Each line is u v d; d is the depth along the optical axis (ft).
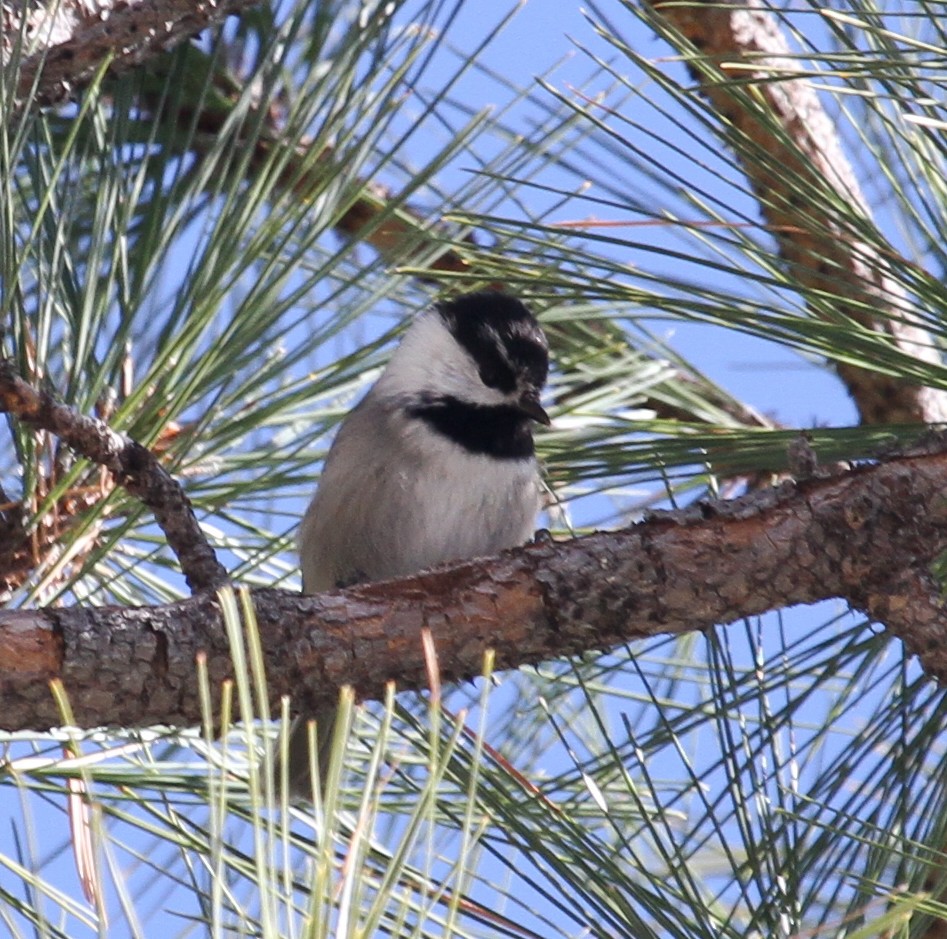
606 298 16.21
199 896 14.24
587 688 18.69
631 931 13.62
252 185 18.12
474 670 15.28
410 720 17.15
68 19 19.21
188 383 17.26
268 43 20.63
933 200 18.71
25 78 18.48
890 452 14.99
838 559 14.70
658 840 14.32
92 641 13.98
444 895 13.66
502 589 15.10
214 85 22.79
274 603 14.87
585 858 14.43
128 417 17.21
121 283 17.61
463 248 18.97
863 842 13.41
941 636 14.69
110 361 17.01
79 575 16.81
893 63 13.74
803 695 15.55
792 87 20.03
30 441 16.72
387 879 9.95
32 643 13.87
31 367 16.85
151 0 18.81
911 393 21.06
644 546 15.05
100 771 15.83
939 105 13.87
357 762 18.22
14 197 18.92
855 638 15.88
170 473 17.65
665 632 15.33
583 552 15.19
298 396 18.65
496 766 16.31
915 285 15.75
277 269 20.21
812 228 15.92
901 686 15.35
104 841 11.07
